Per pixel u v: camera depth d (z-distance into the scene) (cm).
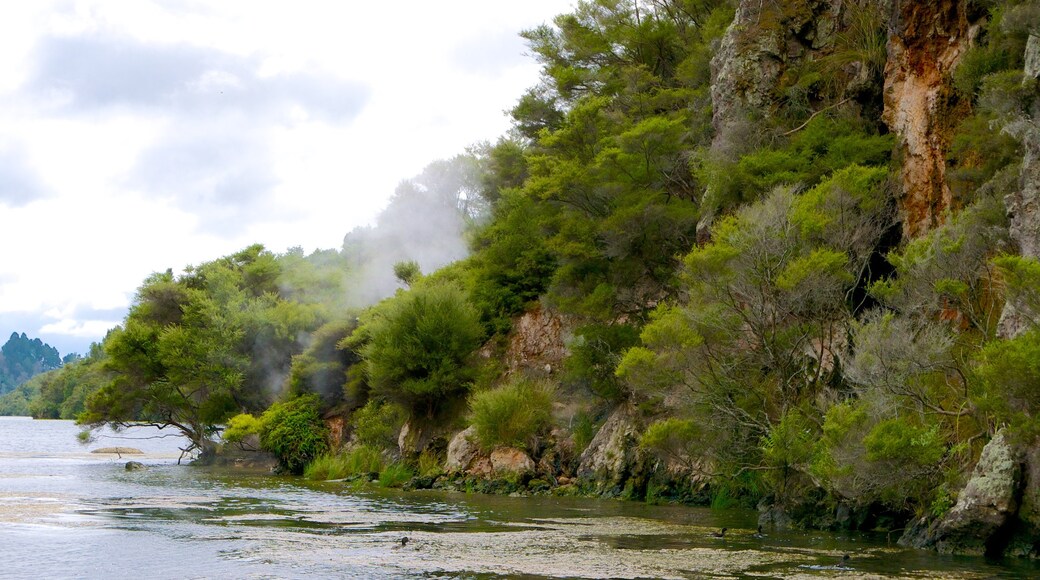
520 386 4012
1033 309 1855
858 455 2077
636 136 3956
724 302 2725
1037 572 1634
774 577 1592
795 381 2711
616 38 5278
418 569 1695
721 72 3750
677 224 3784
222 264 7794
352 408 5256
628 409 3619
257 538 2144
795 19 3641
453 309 4581
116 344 6344
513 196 5212
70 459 6309
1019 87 2295
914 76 3003
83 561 1806
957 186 2689
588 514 2755
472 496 3509
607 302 3834
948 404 2203
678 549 1958
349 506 3014
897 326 2206
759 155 3256
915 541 2011
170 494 3450
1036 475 1809
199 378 6247
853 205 2748
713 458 2800
